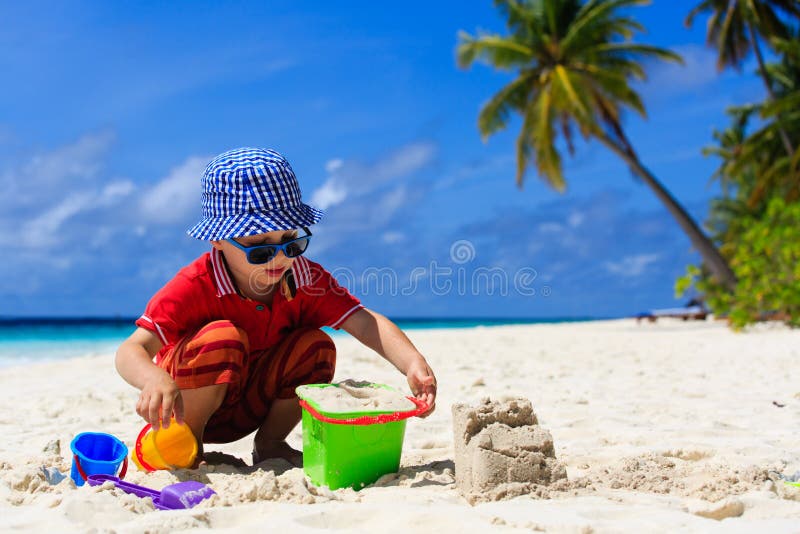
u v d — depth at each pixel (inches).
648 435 126.2
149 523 70.5
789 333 466.6
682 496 86.1
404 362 103.0
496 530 69.3
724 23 756.0
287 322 109.0
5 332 1185.4
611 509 76.6
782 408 161.0
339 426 89.3
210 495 82.1
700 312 871.1
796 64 770.2
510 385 209.5
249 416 110.7
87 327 1533.0
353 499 83.0
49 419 160.7
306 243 99.7
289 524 70.9
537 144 767.1
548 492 84.0
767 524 71.5
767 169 826.2
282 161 100.0
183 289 101.6
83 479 93.6
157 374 90.4
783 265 497.0
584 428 137.2
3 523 72.5
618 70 765.3
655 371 253.1
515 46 745.0
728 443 119.6
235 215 96.4
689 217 746.2
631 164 754.2
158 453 99.6
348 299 109.3
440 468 101.0
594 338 515.2
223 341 98.8
